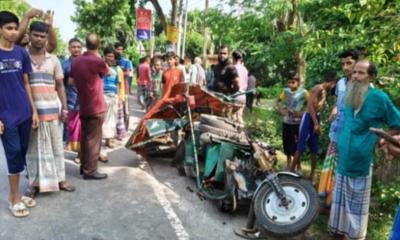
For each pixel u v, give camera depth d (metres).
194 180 6.28
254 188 4.87
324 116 7.10
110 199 5.34
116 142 8.45
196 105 6.64
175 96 6.62
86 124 5.91
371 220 4.97
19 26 4.83
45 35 4.95
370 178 4.08
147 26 14.63
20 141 4.72
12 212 4.71
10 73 4.50
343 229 4.22
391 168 5.43
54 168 5.27
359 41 4.60
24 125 4.67
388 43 4.31
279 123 9.04
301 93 6.48
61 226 4.50
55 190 5.29
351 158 4.02
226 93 7.80
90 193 5.50
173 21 15.72
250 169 5.03
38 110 5.07
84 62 5.70
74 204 5.10
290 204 4.30
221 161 5.29
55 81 5.29
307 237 4.55
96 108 5.86
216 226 4.75
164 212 5.04
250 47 10.75
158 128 6.55
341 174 4.15
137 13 14.52
